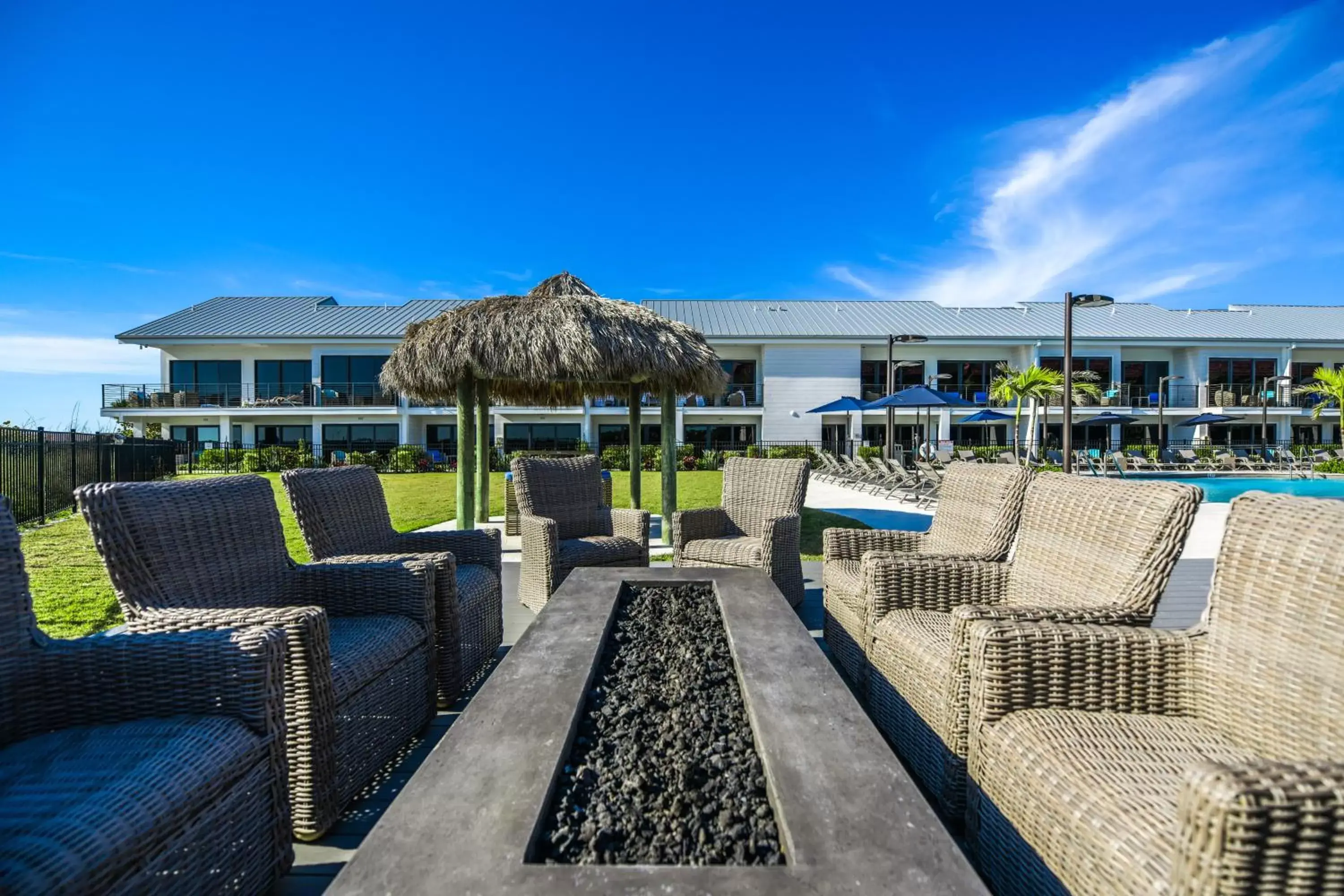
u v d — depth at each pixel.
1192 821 1.00
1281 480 18.53
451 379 7.00
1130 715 1.70
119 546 1.97
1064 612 1.92
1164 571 1.99
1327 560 1.47
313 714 1.88
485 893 0.91
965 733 1.93
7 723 1.56
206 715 1.62
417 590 2.61
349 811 2.07
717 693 1.85
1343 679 1.38
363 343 22.67
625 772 1.41
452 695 2.83
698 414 24.48
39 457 8.91
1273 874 0.96
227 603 2.32
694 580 3.00
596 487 5.09
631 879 0.94
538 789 1.18
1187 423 22.33
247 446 23.41
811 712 1.50
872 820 1.07
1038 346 23.55
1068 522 2.47
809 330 24.56
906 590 2.73
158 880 1.29
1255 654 1.57
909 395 14.21
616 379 7.31
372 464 20.62
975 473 3.35
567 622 2.31
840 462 17.88
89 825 1.17
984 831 1.69
